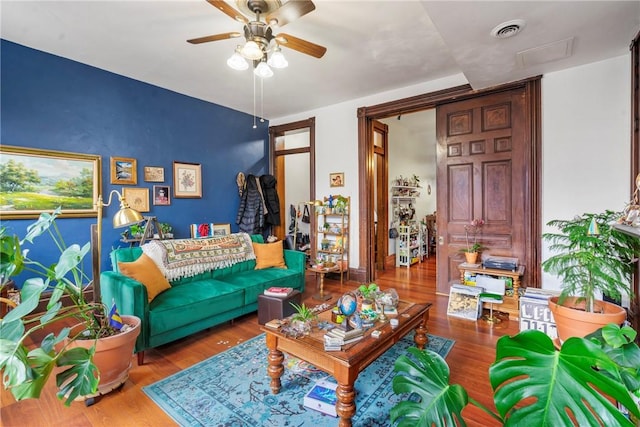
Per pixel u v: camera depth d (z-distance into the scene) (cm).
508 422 79
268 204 546
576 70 308
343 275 493
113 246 381
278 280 354
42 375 147
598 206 304
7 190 310
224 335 287
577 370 79
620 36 247
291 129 559
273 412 180
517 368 86
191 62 352
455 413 94
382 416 176
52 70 335
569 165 316
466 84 373
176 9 255
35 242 327
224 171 511
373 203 483
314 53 250
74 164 352
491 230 364
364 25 276
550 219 326
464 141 380
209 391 200
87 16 265
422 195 778
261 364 234
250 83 411
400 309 231
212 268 340
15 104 313
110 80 379
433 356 113
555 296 270
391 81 403
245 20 213
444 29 230
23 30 288
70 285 190
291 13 206
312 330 195
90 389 158
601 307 238
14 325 154
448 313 333
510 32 235
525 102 336
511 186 350
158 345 246
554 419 76
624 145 289
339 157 494
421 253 649
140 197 407
